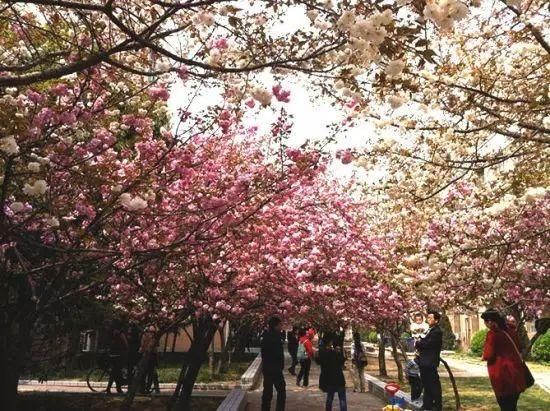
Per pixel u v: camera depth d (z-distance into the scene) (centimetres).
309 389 1709
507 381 775
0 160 596
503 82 696
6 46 668
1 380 831
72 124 583
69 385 1564
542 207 923
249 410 1220
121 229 719
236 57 544
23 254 765
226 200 704
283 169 744
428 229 1024
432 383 1008
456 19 354
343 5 417
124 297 938
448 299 1113
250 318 1509
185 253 733
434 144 740
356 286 1425
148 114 714
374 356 3397
